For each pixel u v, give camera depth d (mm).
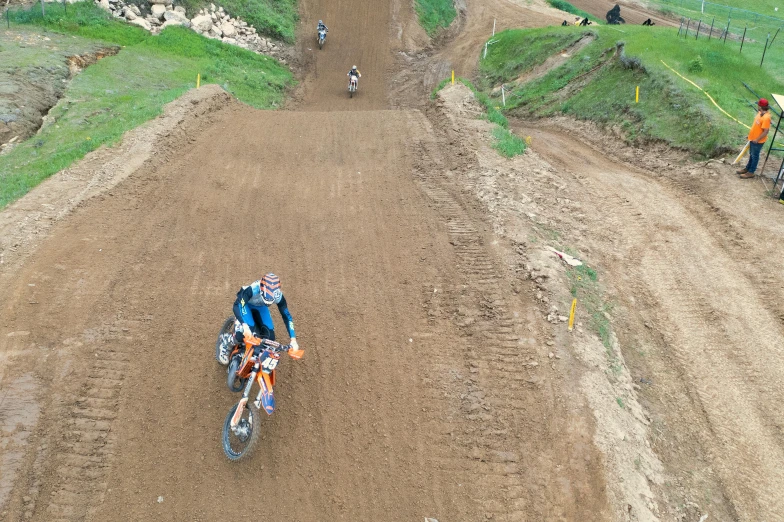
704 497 6996
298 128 16734
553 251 10625
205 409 7062
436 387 7484
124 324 8094
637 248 12344
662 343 9578
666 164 17594
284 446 6730
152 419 6895
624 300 10375
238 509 6066
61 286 8648
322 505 6129
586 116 23500
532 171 14578
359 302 8906
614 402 7496
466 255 10031
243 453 6219
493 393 7387
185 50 29438
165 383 7328
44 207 10789
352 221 11180
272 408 6055
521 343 8109
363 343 8133
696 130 18047
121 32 28594
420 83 34000
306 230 10820
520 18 43969
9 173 12844
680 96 19906
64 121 17297
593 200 14312
